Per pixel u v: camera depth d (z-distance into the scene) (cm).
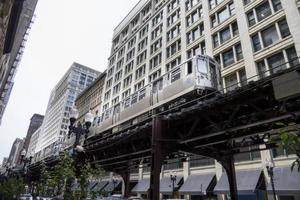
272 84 1010
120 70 5953
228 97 1188
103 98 6444
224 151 1692
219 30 3145
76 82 11656
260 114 1201
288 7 2366
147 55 4803
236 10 2952
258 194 2144
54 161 2816
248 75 2567
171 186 3003
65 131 10531
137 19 6178
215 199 2520
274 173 2025
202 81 1532
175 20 4291
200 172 2820
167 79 1786
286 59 2272
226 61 2953
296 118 1142
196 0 3872
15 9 2230
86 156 2398
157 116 1471
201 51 3372
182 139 1418
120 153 2134
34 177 3912
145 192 3441
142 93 2030
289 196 1969
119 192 4269
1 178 4531
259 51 2530
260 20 2662
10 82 5872
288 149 335
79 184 1131
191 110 1354
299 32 2205
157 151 1373
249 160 2356
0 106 5650
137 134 1719
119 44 6706
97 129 2633
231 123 1328
